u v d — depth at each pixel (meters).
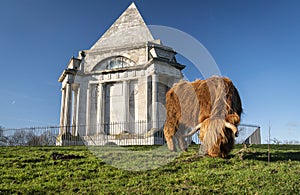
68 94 23.12
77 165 8.48
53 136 22.27
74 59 22.12
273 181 5.97
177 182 6.16
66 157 9.80
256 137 16.64
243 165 7.46
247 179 6.10
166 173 6.96
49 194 5.68
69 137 20.34
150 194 5.41
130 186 6.05
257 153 9.62
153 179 6.46
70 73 23.08
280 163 7.82
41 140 22.47
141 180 6.41
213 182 6.04
